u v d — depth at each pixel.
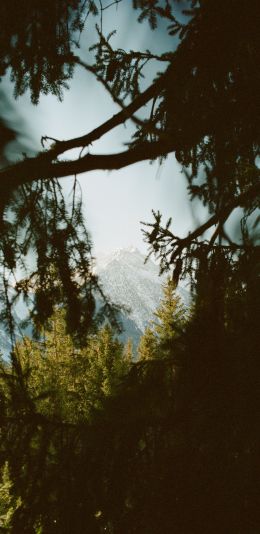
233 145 2.25
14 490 1.97
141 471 1.86
